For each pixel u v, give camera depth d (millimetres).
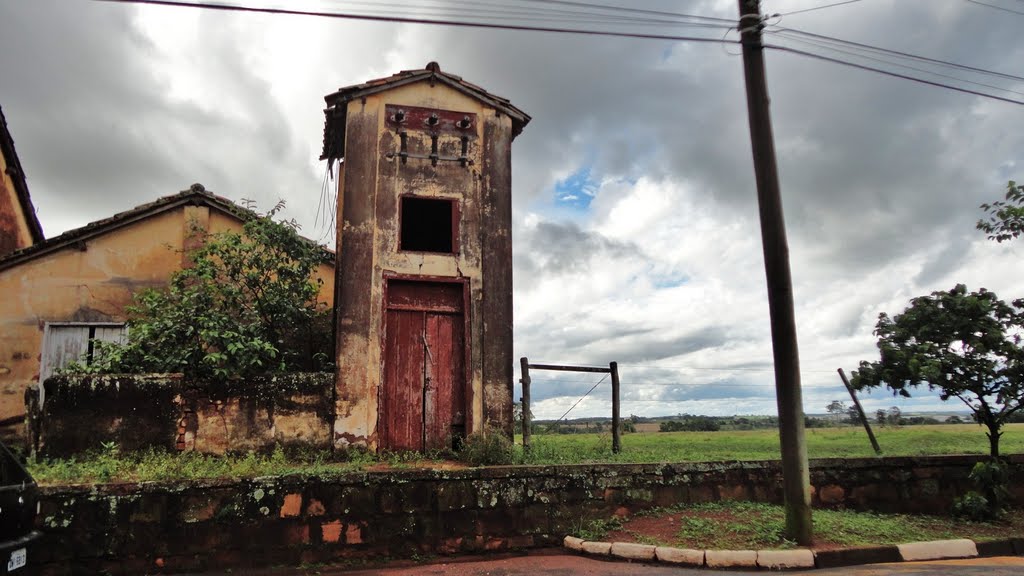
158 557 7727
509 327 11703
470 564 8117
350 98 11844
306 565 8094
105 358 10500
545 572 7520
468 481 8789
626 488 9273
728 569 7391
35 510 5758
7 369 13062
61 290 13586
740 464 9805
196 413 9719
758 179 8484
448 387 11375
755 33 8688
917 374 9336
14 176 16812
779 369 8117
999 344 9203
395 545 8430
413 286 11586
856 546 7688
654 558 7832
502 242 11984
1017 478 10227
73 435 9000
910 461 10117
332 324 11938
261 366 10703
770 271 8289
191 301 10938
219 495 8016
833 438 14625
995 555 7977
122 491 7734
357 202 11500
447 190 11961
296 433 10188
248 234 12086
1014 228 9672
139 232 14078
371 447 10555
